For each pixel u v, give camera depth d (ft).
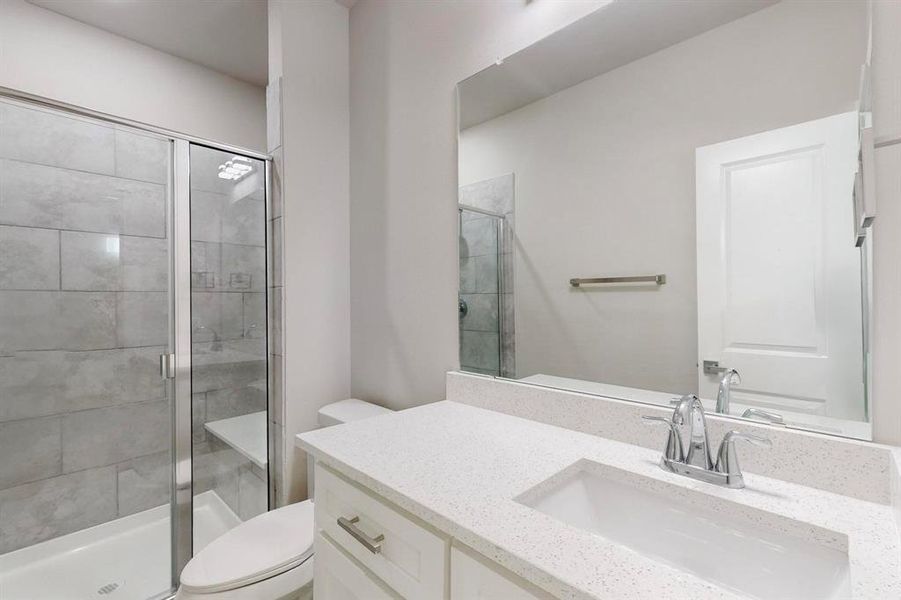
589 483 2.86
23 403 5.59
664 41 3.20
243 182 6.23
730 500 2.29
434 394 5.14
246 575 3.53
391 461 2.82
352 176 6.56
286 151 5.94
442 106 5.01
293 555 3.80
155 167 6.06
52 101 5.08
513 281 4.25
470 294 4.69
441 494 2.34
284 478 5.89
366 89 6.24
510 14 4.26
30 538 5.57
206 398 6.41
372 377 6.16
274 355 6.08
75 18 6.44
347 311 6.59
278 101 5.96
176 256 6.06
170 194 6.03
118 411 6.13
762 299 2.76
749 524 2.21
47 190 5.73
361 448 3.08
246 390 6.27
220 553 3.82
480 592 1.98
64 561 5.66
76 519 5.85
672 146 3.16
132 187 6.09
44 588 5.32
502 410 4.12
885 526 1.99
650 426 3.12
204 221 6.32
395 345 5.73
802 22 2.58
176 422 6.06
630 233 3.41
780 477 2.54
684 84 3.10
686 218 3.10
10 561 5.42
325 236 6.34
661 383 3.23
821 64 2.51
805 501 2.26
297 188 6.04
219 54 7.48
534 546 1.84
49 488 5.72
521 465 2.77
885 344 2.28
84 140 5.92
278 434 6.00
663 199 3.22
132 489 6.09
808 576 1.98
